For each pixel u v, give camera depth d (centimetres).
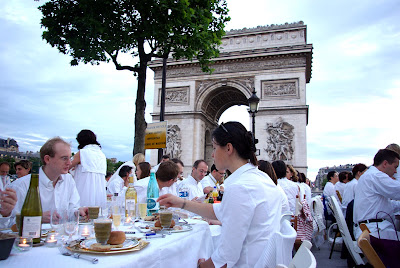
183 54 1934
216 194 1052
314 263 270
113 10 1742
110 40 1772
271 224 408
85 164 910
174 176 809
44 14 1794
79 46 1772
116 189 1305
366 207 860
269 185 437
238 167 455
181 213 730
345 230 805
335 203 849
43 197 580
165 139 1833
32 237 404
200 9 1889
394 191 804
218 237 670
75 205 643
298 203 1161
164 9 1716
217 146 462
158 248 414
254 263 398
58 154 563
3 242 332
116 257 360
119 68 1898
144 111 1905
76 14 1770
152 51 1928
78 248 381
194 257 530
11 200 453
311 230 1220
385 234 706
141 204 659
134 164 1362
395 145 1061
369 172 872
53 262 333
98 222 394
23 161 1450
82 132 978
